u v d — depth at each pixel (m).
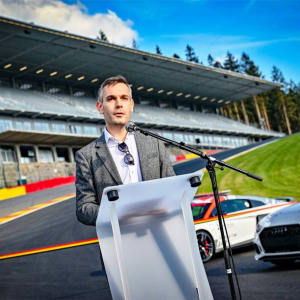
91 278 9.30
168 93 75.06
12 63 51.09
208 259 10.66
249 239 11.47
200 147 72.69
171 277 3.24
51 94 58.41
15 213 23.39
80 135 49.31
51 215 21.28
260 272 8.11
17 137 45.41
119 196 3.02
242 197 11.85
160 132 67.19
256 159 35.00
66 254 12.50
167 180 3.07
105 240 3.13
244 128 86.69
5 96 50.84
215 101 86.06
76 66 55.53
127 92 3.61
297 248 7.75
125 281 3.09
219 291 6.95
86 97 63.03
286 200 12.34
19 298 8.27
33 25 43.69
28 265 11.56
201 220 10.93
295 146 37.47
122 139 3.63
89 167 3.55
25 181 43.25
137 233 3.24
